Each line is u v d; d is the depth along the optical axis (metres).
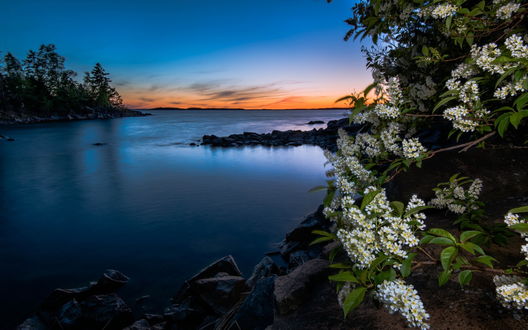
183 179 17.47
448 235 1.25
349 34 3.03
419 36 2.78
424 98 2.23
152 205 12.68
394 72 3.03
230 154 27.17
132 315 5.63
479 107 1.54
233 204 12.48
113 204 12.95
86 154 28.20
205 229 9.96
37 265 7.89
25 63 103.69
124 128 65.81
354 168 1.77
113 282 6.54
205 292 5.57
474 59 1.71
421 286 2.24
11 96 94.44
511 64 1.43
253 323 3.57
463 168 4.11
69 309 5.47
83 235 9.78
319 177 17.12
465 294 1.99
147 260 7.98
